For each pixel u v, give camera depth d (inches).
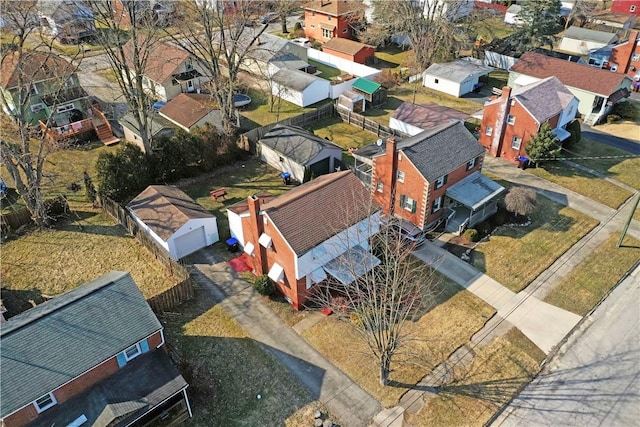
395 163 1504.7
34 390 888.3
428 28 2674.7
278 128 1950.1
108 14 1626.5
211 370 1128.2
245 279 1390.3
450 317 1270.9
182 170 1820.9
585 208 1681.8
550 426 1019.9
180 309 1288.1
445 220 1578.5
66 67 1827.0
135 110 1680.6
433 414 1040.2
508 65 2785.4
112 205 1592.0
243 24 1883.6
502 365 1148.5
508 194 1574.8
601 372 1136.2
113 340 979.3
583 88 2192.4
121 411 911.0
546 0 2699.3
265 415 1037.8
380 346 1021.8
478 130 2132.1
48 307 1022.4
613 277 1405.0
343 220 1284.4
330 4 3102.9
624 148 2032.5
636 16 3511.3
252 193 1763.0
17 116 1514.5
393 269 1039.0
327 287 1251.2
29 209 1535.4
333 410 1045.8
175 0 2527.1
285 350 1179.3
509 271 1419.8
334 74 2775.6
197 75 2427.4
